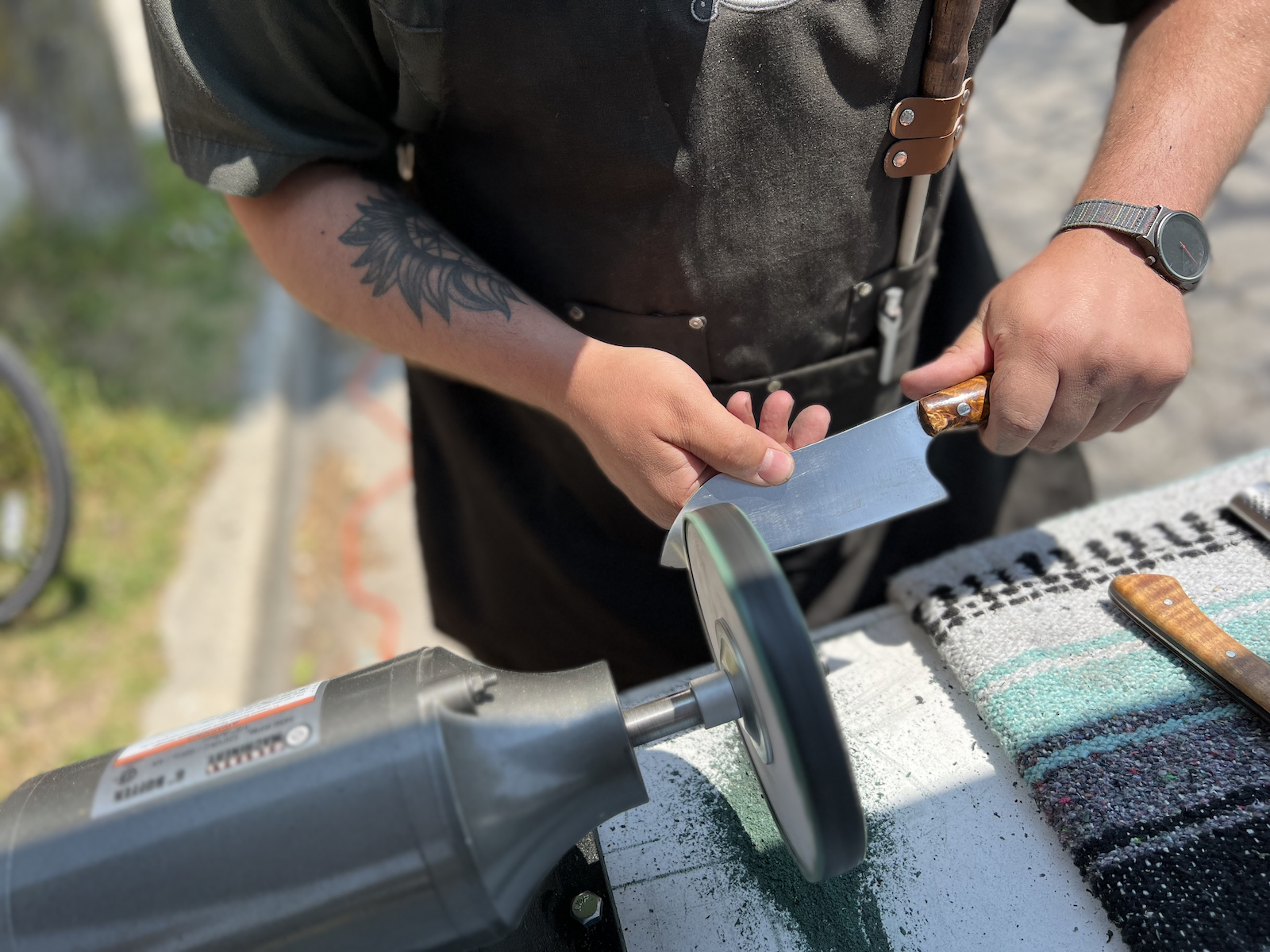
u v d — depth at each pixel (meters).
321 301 0.90
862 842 0.50
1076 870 0.67
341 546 2.85
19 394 2.24
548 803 0.53
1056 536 0.90
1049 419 0.80
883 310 0.99
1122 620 0.79
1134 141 0.85
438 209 0.96
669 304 0.90
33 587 2.38
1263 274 2.54
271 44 0.77
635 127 0.78
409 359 0.96
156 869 0.48
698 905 0.68
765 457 0.74
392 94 0.87
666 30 0.73
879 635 0.87
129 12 6.15
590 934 0.66
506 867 0.52
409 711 0.51
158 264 3.77
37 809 0.51
